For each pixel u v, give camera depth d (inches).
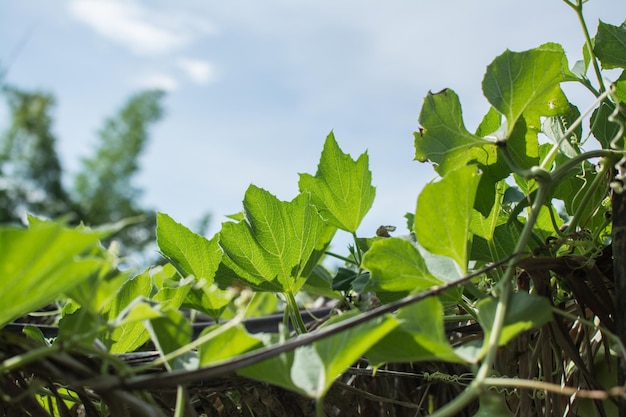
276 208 42.0
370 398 42.2
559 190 42.9
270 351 30.4
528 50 38.2
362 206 45.5
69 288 30.8
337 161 45.0
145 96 741.3
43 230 27.4
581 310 38.8
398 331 32.0
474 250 41.6
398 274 35.9
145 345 46.6
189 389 36.6
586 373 37.4
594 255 37.2
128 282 39.0
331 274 53.3
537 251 37.1
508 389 41.5
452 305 41.5
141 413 31.0
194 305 42.5
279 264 42.3
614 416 39.4
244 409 41.6
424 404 46.1
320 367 32.5
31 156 651.5
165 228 42.2
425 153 38.8
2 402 34.6
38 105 660.7
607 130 41.5
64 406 37.3
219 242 41.9
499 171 39.6
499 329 32.1
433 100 38.8
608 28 40.9
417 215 34.5
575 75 43.0
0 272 28.0
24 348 32.9
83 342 31.6
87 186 692.1
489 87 38.3
